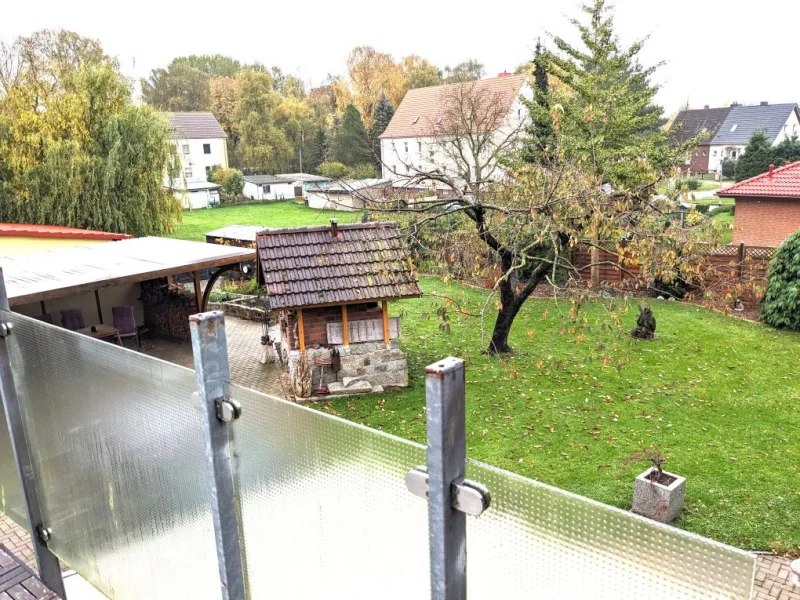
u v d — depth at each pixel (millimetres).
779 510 6375
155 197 22844
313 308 10219
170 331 14414
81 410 2871
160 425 2348
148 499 2598
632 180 13953
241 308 15953
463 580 1529
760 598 5066
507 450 8039
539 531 1354
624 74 18812
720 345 12438
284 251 10484
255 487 2041
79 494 3154
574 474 7336
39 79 22500
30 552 5285
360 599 1818
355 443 1632
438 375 1285
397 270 10445
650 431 8469
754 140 37719
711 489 6840
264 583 2168
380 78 55531
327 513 1808
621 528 1212
